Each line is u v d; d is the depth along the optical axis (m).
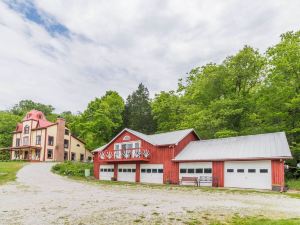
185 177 25.83
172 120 44.16
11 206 12.39
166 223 9.34
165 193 18.31
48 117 82.81
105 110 45.88
